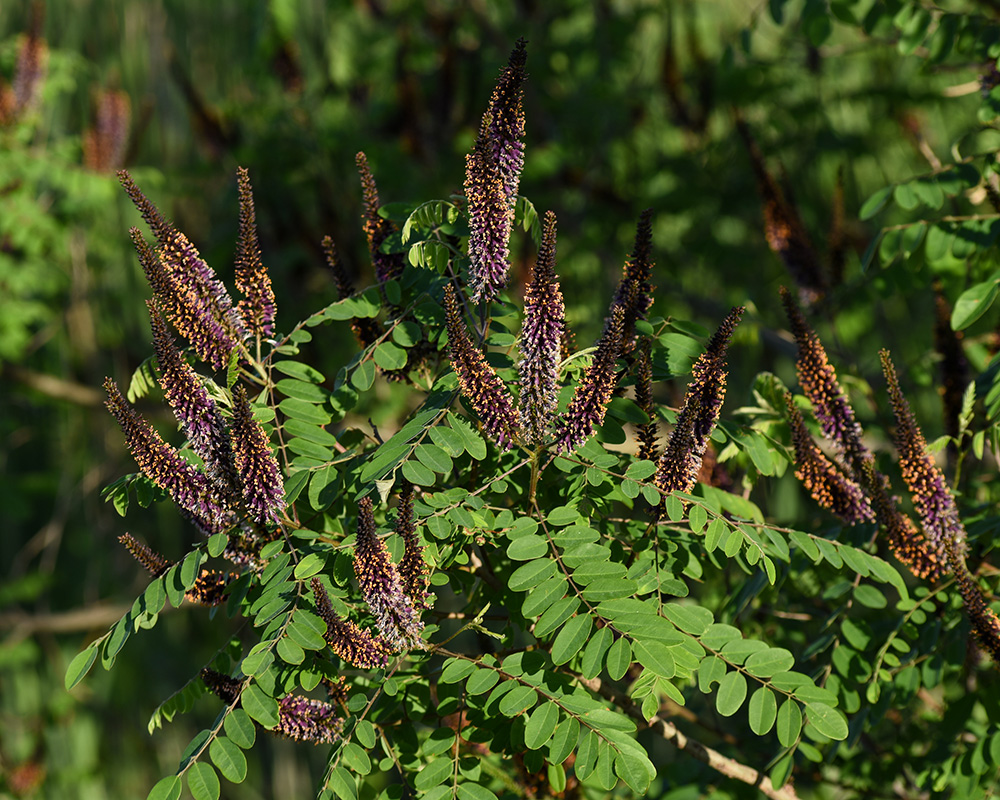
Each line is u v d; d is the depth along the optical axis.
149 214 3.43
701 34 11.44
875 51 10.15
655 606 3.28
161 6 11.94
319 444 3.63
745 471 4.33
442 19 10.98
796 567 4.29
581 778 2.94
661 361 3.70
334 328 9.49
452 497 3.38
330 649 3.38
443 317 3.77
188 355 3.77
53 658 12.70
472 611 3.85
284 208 9.96
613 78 11.34
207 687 3.47
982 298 4.28
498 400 3.20
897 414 3.75
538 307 3.11
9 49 9.74
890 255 4.76
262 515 3.34
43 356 12.28
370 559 3.05
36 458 13.25
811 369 3.81
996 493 5.00
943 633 4.07
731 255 9.91
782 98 9.98
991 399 4.05
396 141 10.45
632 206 10.37
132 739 12.35
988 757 3.94
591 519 3.70
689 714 4.95
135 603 3.49
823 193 10.12
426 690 3.68
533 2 11.32
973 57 5.20
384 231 3.98
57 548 13.18
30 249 9.93
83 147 9.91
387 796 3.43
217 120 10.42
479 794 3.26
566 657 2.97
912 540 3.83
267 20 10.96
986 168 4.71
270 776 12.29
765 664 3.20
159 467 3.29
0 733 12.18
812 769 5.03
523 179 10.16
